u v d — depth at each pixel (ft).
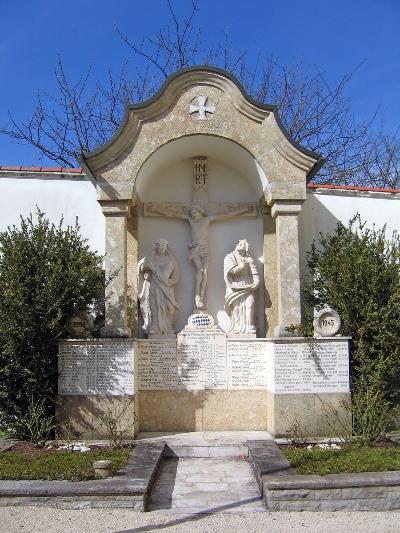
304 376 37.68
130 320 42.57
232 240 45.11
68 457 31.58
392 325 38.60
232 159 44.19
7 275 36.81
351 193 46.62
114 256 39.42
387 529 23.75
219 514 25.86
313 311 42.42
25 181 44.98
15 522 24.35
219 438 37.76
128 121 39.88
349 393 37.68
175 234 44.98
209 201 45.24
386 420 35.53
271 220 44.24
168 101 40.50
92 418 37.35
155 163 42.75
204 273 43.57
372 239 41.91
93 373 37.65
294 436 35.76
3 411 36.88
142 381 41.01
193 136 40.98
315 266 42.29
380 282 39.58
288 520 24.99
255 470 30.63
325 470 28.27
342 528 23.90
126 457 31.94
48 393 37.40
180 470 33.01
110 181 39.75
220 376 41.22
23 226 39.04
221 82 40.73
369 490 26.50
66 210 44.83
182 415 40.83
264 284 43.93
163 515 25.64
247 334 41.98
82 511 25.88
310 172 41.09
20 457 31.53
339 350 37.93
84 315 38.99
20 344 36.47
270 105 40.40
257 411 40.86
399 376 39.34
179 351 41.37
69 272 37.19
